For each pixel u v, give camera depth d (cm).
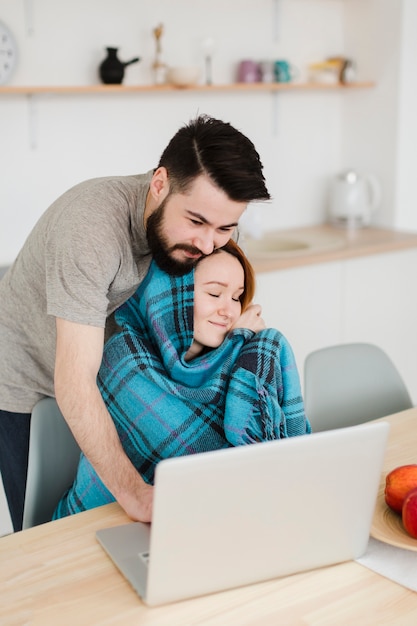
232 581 112
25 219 307
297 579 115
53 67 300
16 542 125
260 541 111
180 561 107
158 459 147
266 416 144
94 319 137
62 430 161
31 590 112
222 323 155
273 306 312
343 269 329
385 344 354
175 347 154
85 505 149
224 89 323
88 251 138
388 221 375
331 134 385
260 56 352
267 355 148
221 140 131
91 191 147
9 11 287
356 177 372
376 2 359
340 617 107
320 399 196
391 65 359
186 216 136
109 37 310
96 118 316
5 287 176
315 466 109
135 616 107
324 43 372
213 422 148
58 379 135
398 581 114
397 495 126
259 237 351
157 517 102
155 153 334
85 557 121
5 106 293
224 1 337
